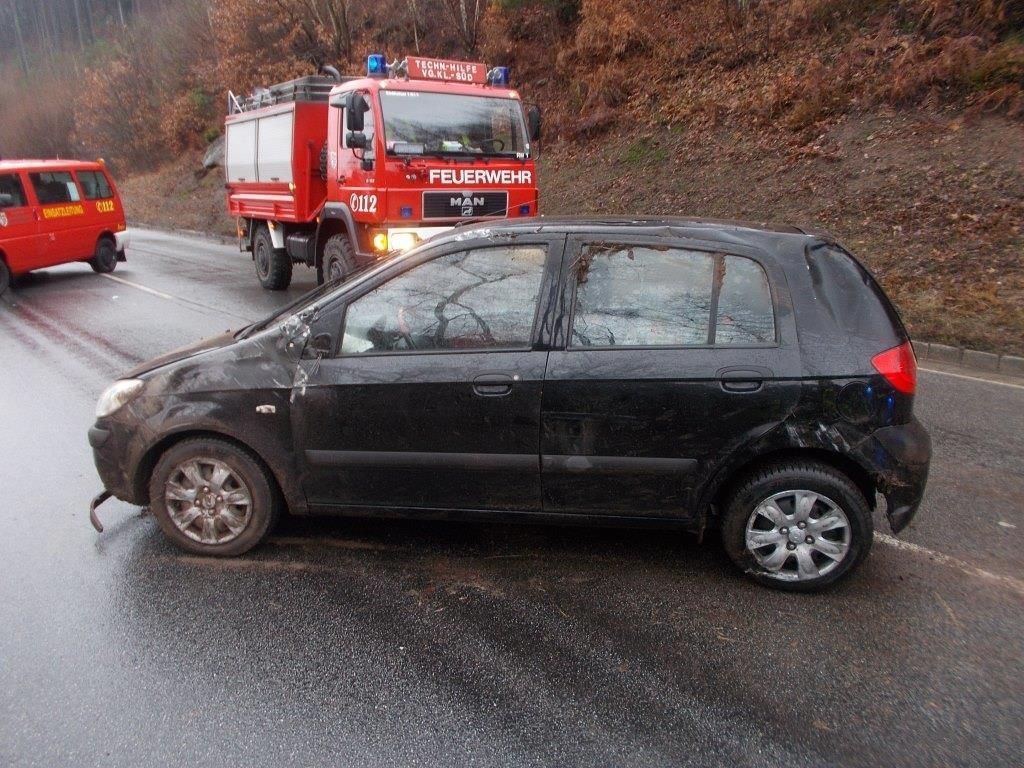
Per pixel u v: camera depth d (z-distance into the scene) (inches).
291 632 133.0
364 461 150.5
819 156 487.8
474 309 147.9
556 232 147.9
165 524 159.2
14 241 500.4
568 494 147.6
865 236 415.2
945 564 154.2
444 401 145.3
